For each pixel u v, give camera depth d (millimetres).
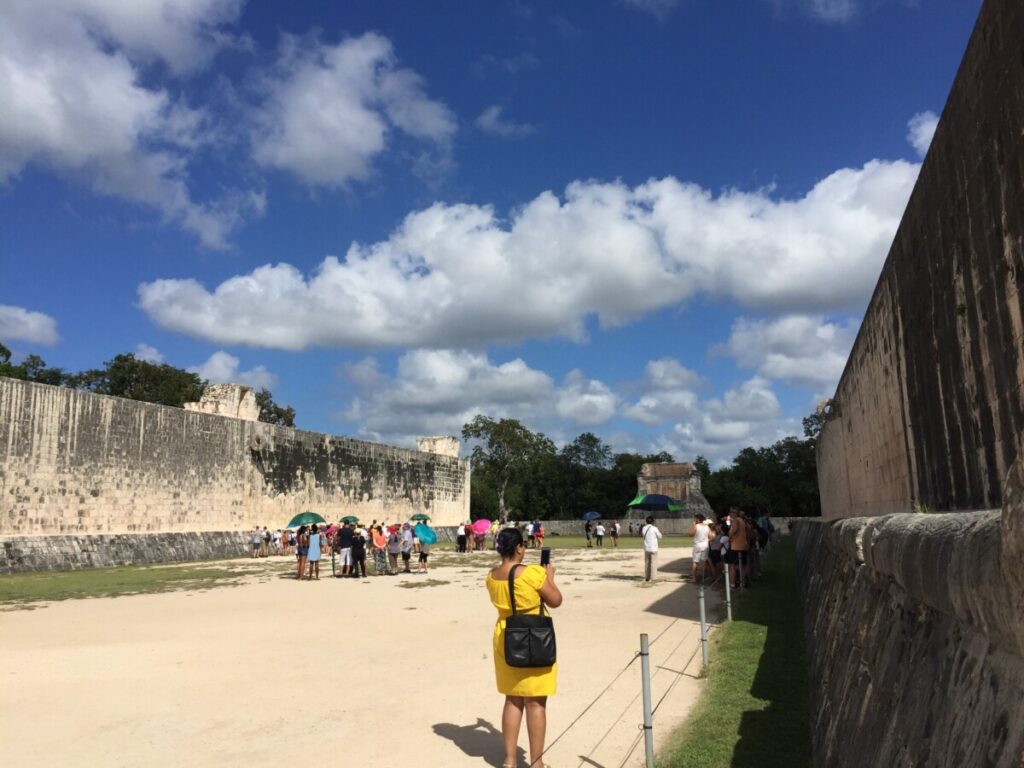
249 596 18219
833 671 5461
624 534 58000
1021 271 4262
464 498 57562
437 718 7277
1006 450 4766
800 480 71688
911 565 3215
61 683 9133
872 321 10219
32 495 26453
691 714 7027
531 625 5465
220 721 7395
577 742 6371
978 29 4762
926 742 2613
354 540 23781
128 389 54469
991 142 4621
